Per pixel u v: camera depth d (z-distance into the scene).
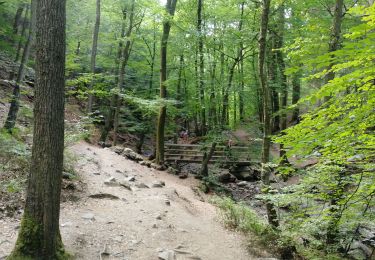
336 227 5.79
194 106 16.31
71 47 18.34
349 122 3.26
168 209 8.09
